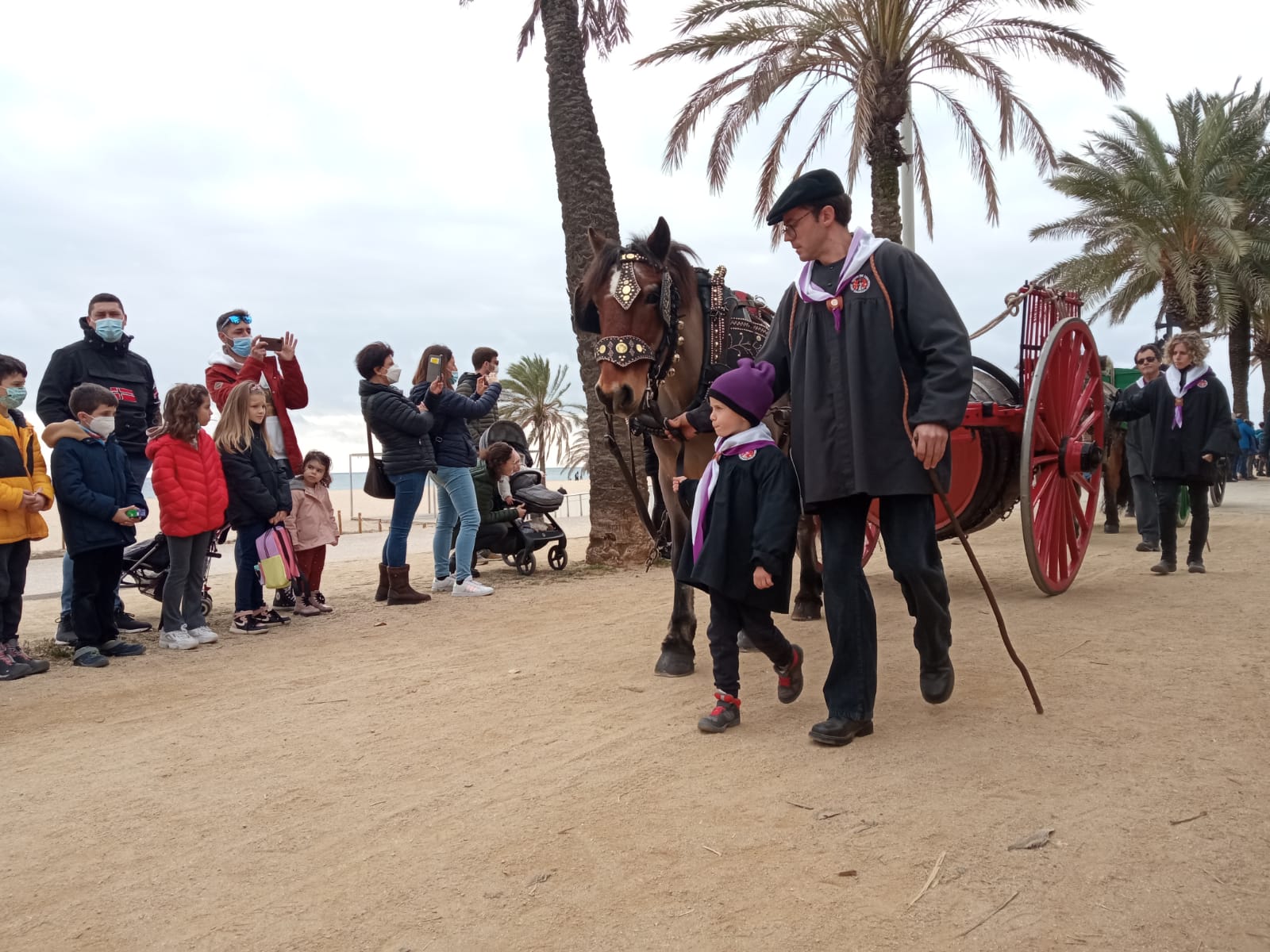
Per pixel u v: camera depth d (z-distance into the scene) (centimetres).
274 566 665
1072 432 663
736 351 486
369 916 247
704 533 393
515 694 462
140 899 263
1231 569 768
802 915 235
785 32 1437
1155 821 278
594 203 1027
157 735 420
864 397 356
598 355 438
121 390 683
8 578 551
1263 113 2381
